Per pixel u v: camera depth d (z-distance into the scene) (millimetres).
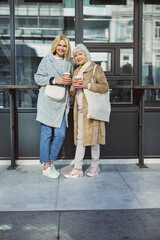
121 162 4121
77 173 3514
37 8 3990
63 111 3455
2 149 4070
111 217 2471
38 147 4086
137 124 4113
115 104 4090
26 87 3533
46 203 2762
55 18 4012
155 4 4043
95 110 3322
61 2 3990
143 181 3379
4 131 4051
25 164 4078
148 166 3992
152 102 4145
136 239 2133
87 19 4012
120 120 4090
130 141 4121
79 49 3414
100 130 3480
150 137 4137
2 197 2914
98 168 3664
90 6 4000
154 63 4129
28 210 2611
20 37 4012
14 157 3939
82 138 3475
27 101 4082
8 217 2473
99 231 2242
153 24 4066
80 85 3301
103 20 4023
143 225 2334
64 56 3566
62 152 4094
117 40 4059
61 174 3646
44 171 3537
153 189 3121
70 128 4066
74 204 2738
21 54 4039
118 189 3121
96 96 3369
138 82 4062
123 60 4078
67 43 3469
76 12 3975
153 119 4121
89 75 3393
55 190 3098
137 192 3037
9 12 3973
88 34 4027
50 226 2318
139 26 3973
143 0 3936
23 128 4051
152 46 4105
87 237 2156
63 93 3354
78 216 2490
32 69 4066
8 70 4070
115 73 4078
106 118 3432
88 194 2982
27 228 2289
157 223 2365
